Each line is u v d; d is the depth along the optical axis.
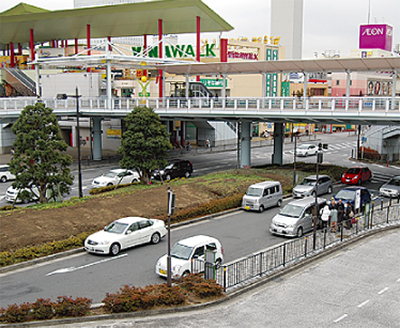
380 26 99.25
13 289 18.03
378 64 36.91
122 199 29.94
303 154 62.94
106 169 48.44
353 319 15.09
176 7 56.72
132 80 66.75
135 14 59.34
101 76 62.94
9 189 33.97
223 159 58.50
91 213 26.83
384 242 24.05
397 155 62.41
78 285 18.41
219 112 41.50
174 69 47.06
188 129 76.06
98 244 21.88
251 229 26.84
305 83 42.06
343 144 79.06
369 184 41.44
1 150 59.06
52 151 29.34
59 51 74.19
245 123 44.75
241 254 22.08
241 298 17.06
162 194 31.80
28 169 29.00
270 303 16.52
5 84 69.50
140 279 19.02
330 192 37.38
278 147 49.31
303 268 20.23
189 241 19.97
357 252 22.36
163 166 38.19
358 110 34.53
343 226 24.83
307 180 36.50
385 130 58.44
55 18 60.81
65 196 35.34
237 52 76.19
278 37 83.69
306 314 15.51
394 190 34.75
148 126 36.97
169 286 16.72
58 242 22.50
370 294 17.20
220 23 64.38
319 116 36.41
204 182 35.62
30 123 29.61
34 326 14.62
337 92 97.31
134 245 23.06
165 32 69.88
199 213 29.52
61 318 15.02
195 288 16.84
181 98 43.94
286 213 25.83
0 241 21.94
